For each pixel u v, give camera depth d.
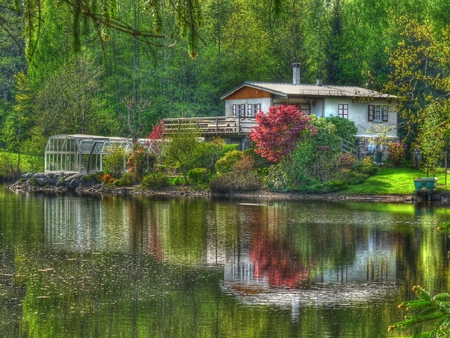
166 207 44.44
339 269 24.64
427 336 7.40
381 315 18.75
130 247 28.88
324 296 20.83
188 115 76.50
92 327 17.62
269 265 25.33
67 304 19.81
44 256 26.72
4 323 17.91
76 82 69.94
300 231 33.31
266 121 52.53
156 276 23.44
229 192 53.25
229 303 20.05
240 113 64.38
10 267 24.62
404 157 57.44
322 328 17.55
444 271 24.23
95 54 72.94
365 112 60.94
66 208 44.16
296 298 20.62
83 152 62.41
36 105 70.94
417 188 47.81
